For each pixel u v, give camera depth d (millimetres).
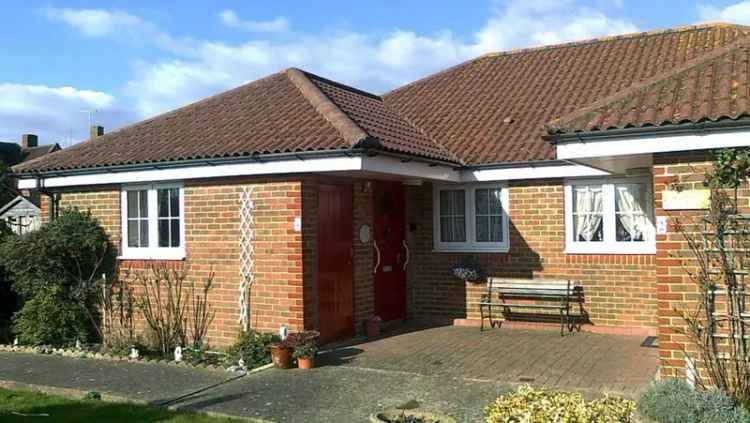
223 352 10594
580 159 8508
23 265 11734
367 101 14547
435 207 13617
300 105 11875
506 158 12500
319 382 8547
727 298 6754
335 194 11172
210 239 10984
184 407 7578
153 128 13180
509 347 10664
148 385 8633
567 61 16438
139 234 11898
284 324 10250
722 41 14797
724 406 6020
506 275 12836
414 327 12820
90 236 11977
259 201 10508
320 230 10703
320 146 9594
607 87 14297
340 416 7121
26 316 11672
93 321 11938
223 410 7434
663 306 7223
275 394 8031
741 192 6832
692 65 8336
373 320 11773
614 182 12000
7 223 14492
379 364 9500
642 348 10406
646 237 11758
